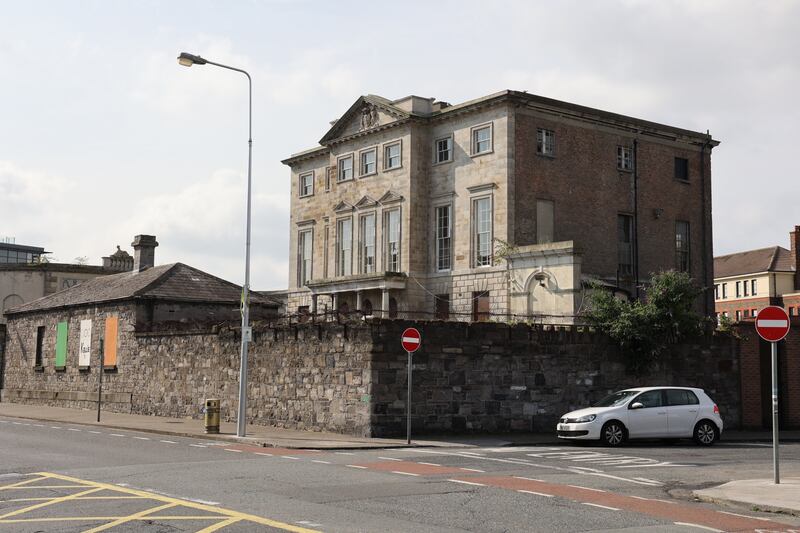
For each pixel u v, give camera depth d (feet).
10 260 343.46
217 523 34.71
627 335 96.17
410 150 153.99
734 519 39.11
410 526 35.01
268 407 98.58
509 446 77.30
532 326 92.38
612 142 152.76
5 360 167.43
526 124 142.61
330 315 96.02
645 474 55.93
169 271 139.74
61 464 57.82
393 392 84.89
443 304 149.18
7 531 33.17
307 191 186.70
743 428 103.19
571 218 145.69
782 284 280.51
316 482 48.44
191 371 114.11
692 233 161.99
